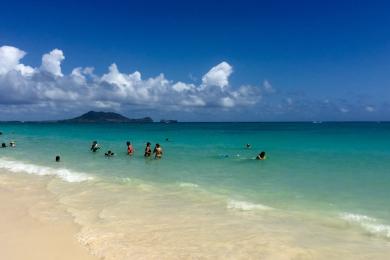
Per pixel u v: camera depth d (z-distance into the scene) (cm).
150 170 2194
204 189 1611
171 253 878
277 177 1897
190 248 909
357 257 855
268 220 1141
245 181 1794
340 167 2183
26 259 849
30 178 1917
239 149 3441
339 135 5594
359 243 946
